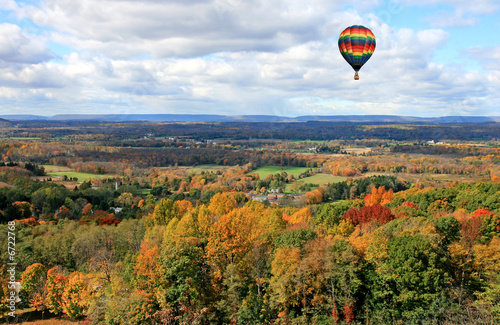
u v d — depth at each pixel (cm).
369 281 4022
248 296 4162
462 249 4188
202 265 4450
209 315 4019
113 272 4566
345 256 4034
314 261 4028
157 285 4109
